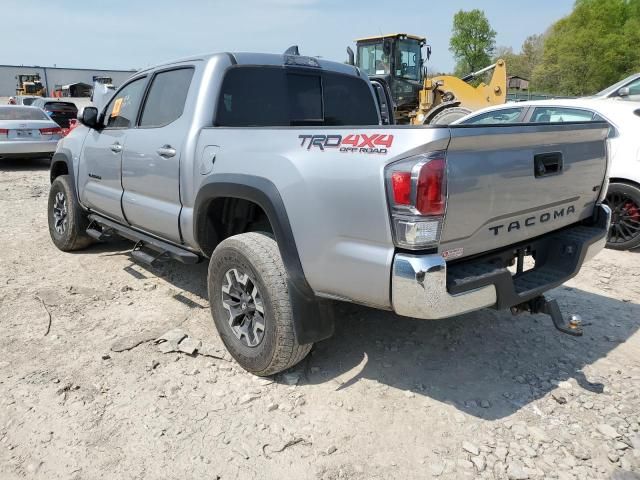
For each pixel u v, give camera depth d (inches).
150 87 176.1
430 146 96.3
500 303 109.8
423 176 96.0
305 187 113.0
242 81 156.2
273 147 122.5
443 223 99.4
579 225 143.0
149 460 105.9
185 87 159.0
